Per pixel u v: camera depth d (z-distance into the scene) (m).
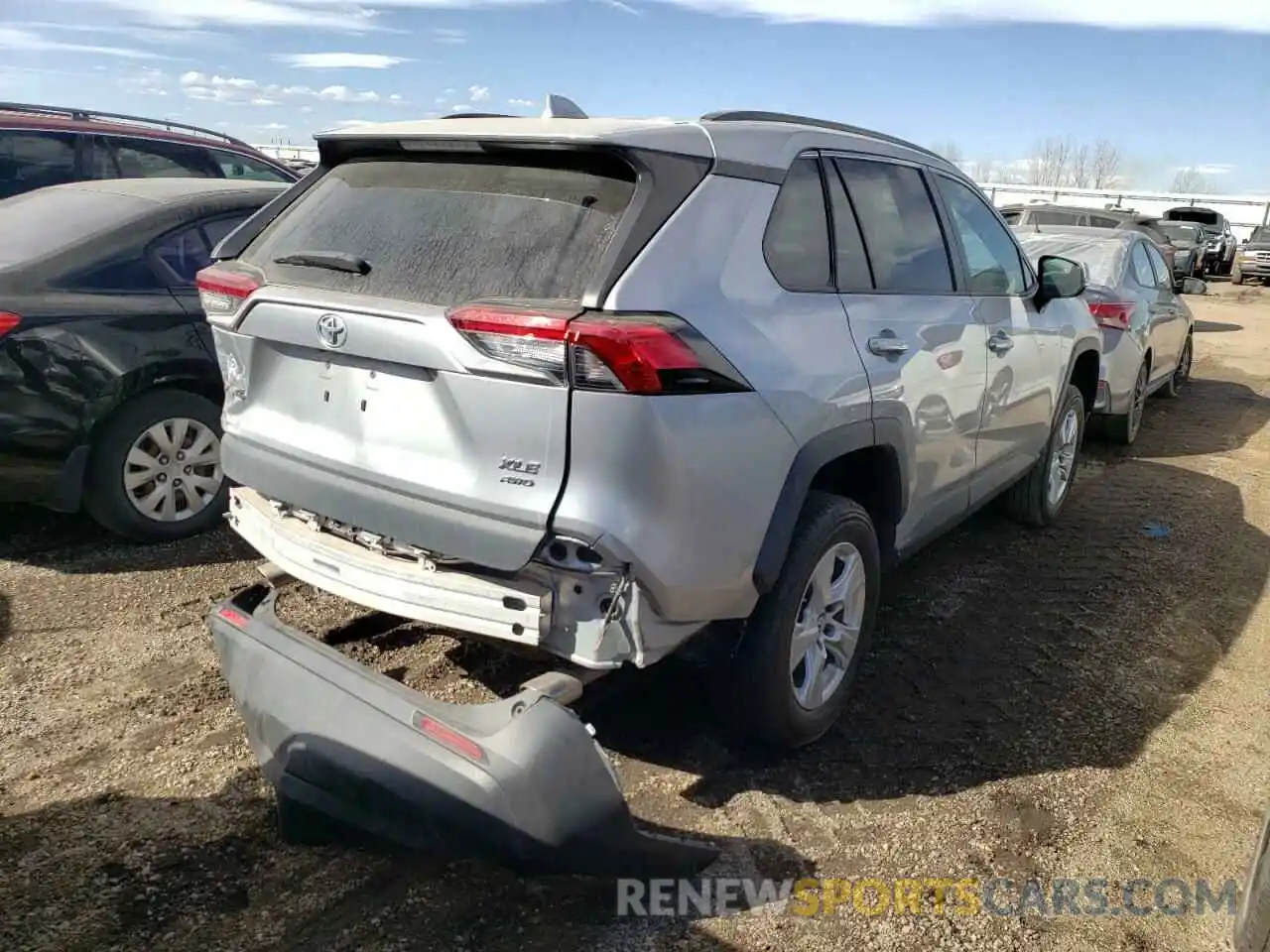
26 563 4.56
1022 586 4.98
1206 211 27.81
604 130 2.65
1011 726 3.65
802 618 3.19
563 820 2.32
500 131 2.75
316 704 2.56
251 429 3.08
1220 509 6.41
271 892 2.63
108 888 2.60
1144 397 8.30
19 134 7.04
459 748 2.34
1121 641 4.40
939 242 3.98
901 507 3.62
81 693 3.51
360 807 2.50
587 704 3.05
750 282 2.84
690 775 3.22
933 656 4.17
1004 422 4.55
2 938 2.41
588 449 2.43
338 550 2.83
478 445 2.54
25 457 4.32
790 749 3.34
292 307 2.82
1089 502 6.47
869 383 3.22
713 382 2.58
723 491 2.66
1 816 2.86
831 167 3.34
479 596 2.58
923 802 3.16
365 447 2.77
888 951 2.56
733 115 3.03
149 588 4.34
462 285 2.62
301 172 8.60
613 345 2.37
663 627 2.63
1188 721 3.74
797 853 2.90
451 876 2.72
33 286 4.36
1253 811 3.21
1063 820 3.11
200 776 3.08
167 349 4.64
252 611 2.92
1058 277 4.83
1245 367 12.54
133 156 7.55
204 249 4.94
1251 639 4.48
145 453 4.69
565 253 2.56
